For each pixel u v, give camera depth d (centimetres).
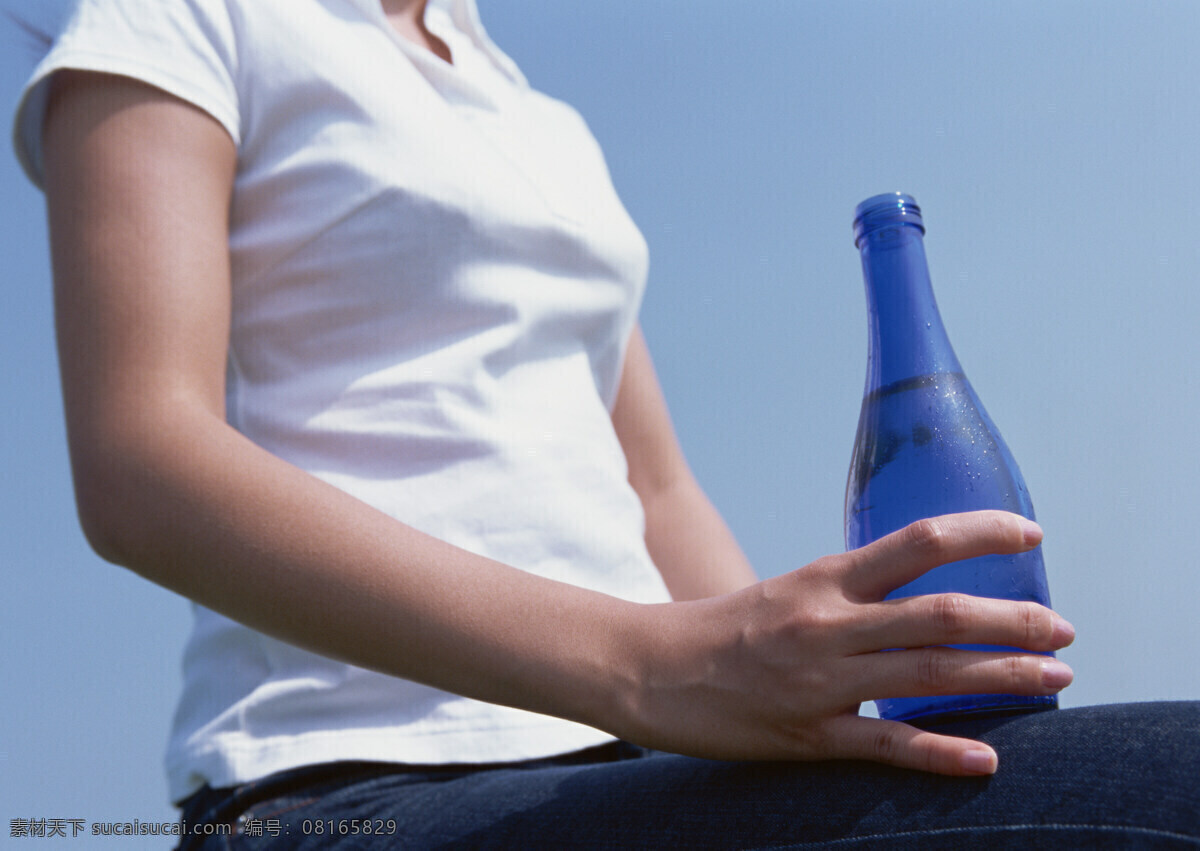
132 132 81
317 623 67
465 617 66
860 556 60
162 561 69
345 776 77
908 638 58
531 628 65
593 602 66
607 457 96
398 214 89
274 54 90
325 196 89
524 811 68
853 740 59
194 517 68
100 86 82
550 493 88
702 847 60
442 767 79
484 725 80
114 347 73
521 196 95
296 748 77
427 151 91
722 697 61
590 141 118
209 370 77
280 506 69
